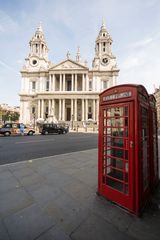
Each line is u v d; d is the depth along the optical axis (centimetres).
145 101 431
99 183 429
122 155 420
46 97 5616
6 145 1407
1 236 273
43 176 580
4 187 480
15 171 638
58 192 446
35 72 6181
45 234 278
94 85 6006
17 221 314
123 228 293
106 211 349
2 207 366
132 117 359
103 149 430
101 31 6331
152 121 468
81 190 460
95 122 5138
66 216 330
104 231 284
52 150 1157
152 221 315
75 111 5559
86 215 333
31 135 2766
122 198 362
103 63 6162
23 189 466
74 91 5625
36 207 366
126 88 376
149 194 431
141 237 270
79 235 274
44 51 6462
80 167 699
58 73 5881
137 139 350
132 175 347
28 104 6097
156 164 525
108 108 424
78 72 5844
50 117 4984
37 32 6369
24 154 1002
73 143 1591
